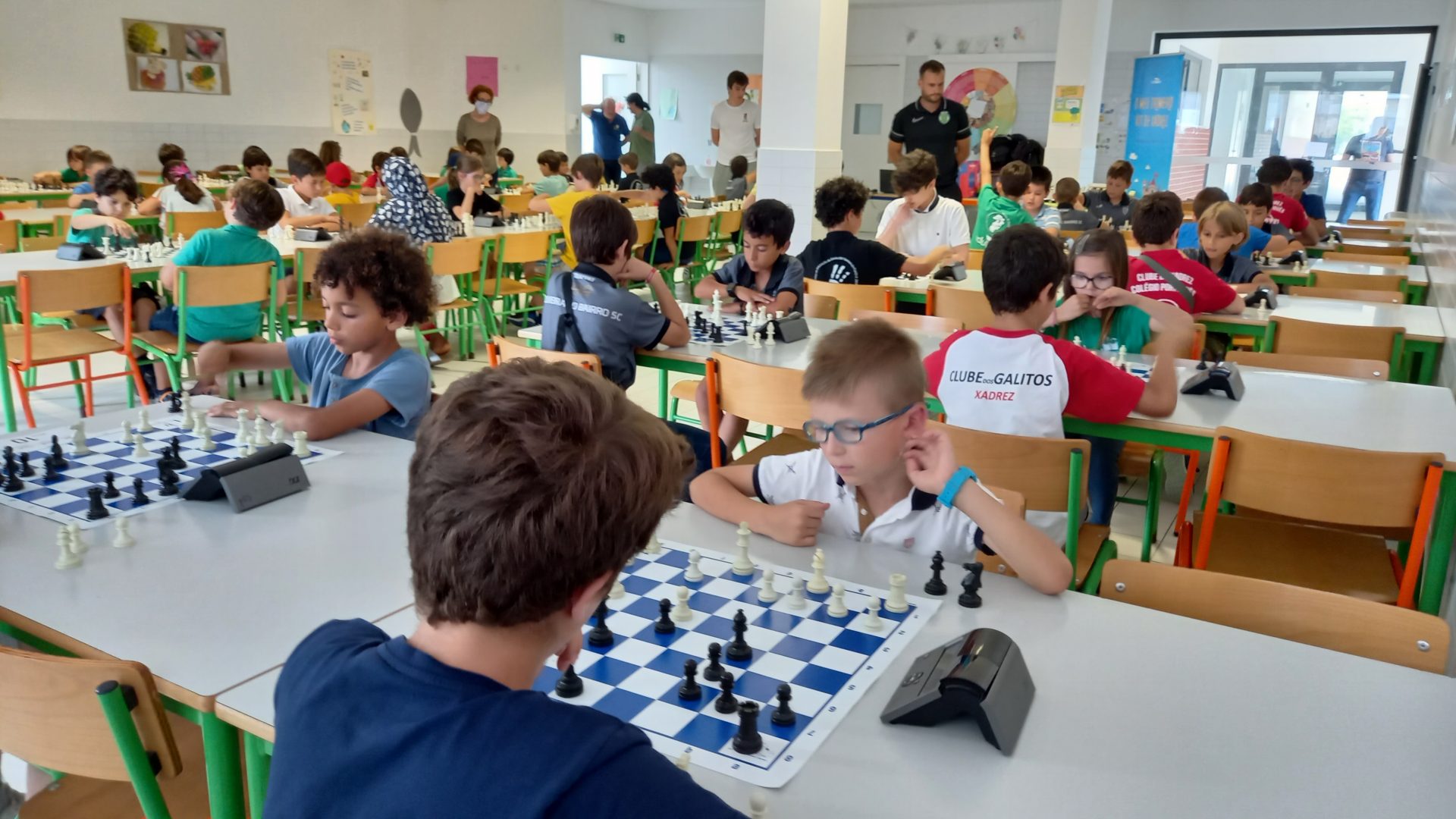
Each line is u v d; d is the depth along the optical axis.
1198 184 11.30
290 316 4.74
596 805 0.63
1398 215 8.95
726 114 10.46
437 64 11.48
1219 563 2.19
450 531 0.68
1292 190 7.03
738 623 1.16
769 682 1.11
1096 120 9.90
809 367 1.48
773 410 2.65
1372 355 3.37
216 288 3.92
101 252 4.46
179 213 5.66
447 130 11.72
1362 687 1.14
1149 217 3.73
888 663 1.16
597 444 0.70
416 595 0.72
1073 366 2.28
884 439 1.45
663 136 13.87
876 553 1.50
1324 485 1.96
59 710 1.08
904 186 4.94
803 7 6.28
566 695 1.06
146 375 4.35
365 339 2.15
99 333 4.24
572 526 0.68
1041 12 11.23
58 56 8.58
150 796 1.09
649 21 13.52
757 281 3.79
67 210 6.38
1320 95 10.55
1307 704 1.10
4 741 1.13
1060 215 6.93
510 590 0.68
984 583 1.39
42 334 3.93
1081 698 1.10
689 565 1.38
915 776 0.95
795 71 6.39
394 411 2.16
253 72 9.91
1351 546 2.28
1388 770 0.98
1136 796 0.93
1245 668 1.17
